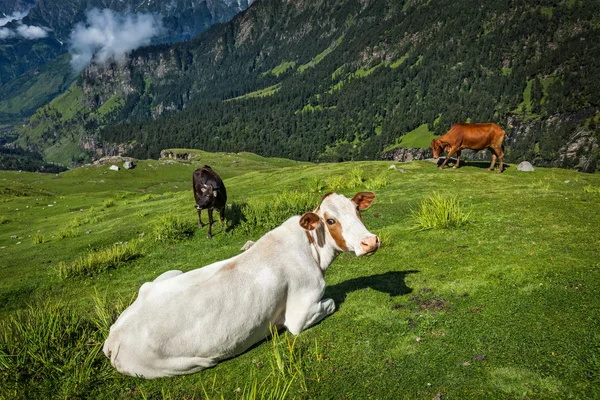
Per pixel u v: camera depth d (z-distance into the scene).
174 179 93.12
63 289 8.90
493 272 5.30
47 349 4.60
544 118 194.25
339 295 5.39
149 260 10.20
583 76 199.25
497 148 16.66
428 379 3.32
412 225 8.68
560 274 4.87
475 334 3.85
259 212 11.84
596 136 168.88
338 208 4.49
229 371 3.96
